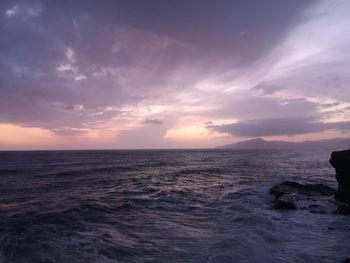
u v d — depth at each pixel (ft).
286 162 191.31
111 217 41.04
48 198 56.18
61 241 29.27
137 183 82.17
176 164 176.86
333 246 30.14
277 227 36.58
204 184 83.05
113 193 63.21
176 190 69.62
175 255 26.27
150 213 44.91
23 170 115.65
